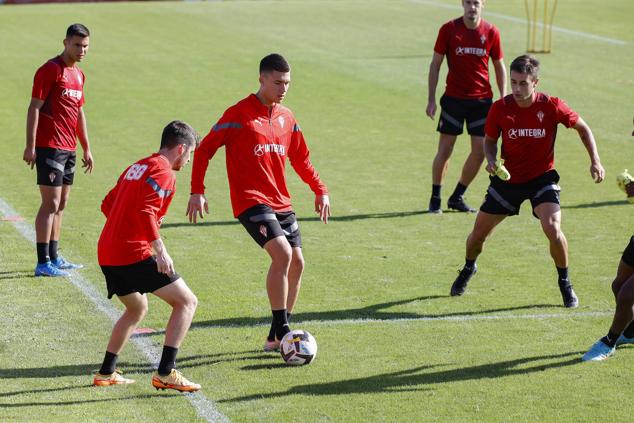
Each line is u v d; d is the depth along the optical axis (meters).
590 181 52.91
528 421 24.73
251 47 97.94
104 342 30.31
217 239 42.31
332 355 29.27
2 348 29.69
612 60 92.12
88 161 39.19
